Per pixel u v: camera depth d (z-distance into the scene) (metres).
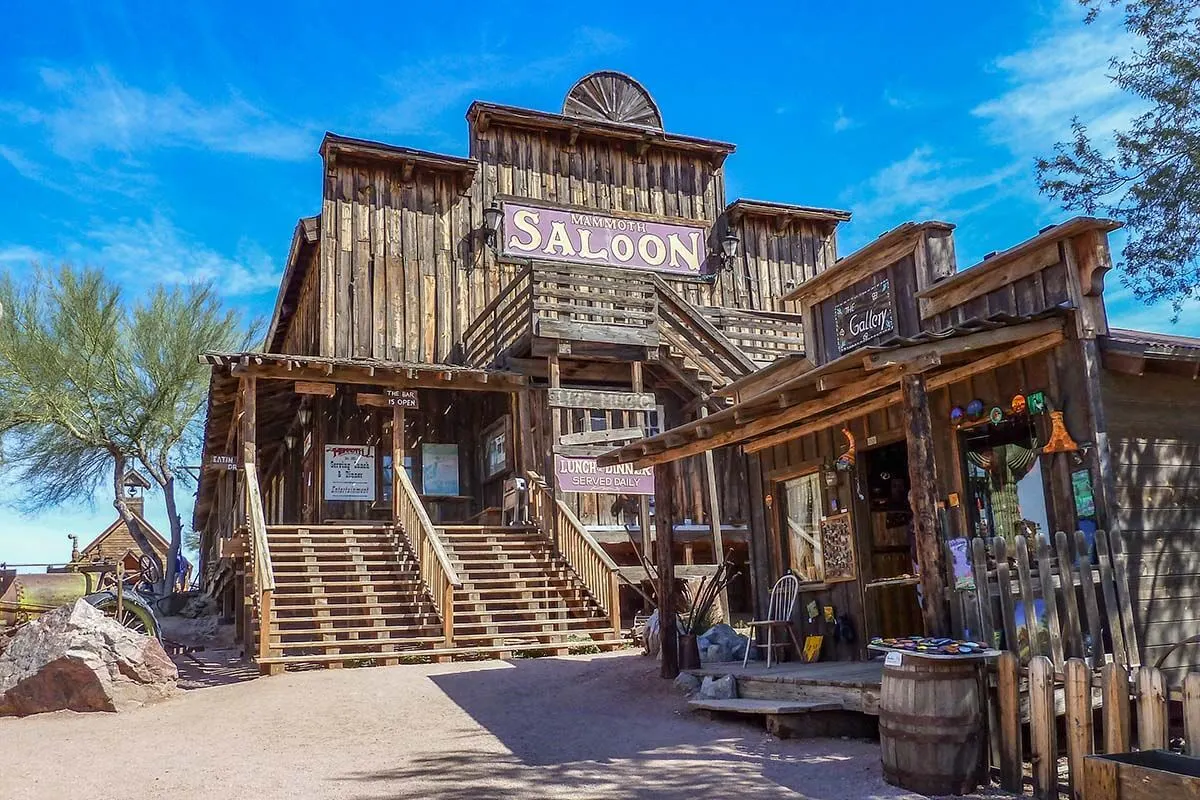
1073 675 5.43
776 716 7.41
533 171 21.12
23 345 24.48
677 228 22.14
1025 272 8.46
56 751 7.82
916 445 7.02
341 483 18.27
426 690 10.03
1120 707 5.15
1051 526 7.94
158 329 26.84
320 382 16.06
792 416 8.70
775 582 11.16
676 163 22.70
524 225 20.66
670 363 18.11
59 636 10.26
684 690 9.44
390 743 7.70
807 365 11.96
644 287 17.73
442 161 19.81
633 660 11.68
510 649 12.85
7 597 15.88
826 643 10.38
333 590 14.18
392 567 14.91
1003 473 8.50
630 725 8.16
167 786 6.41
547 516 16.47
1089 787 4.95
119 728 8.94
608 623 14.08
